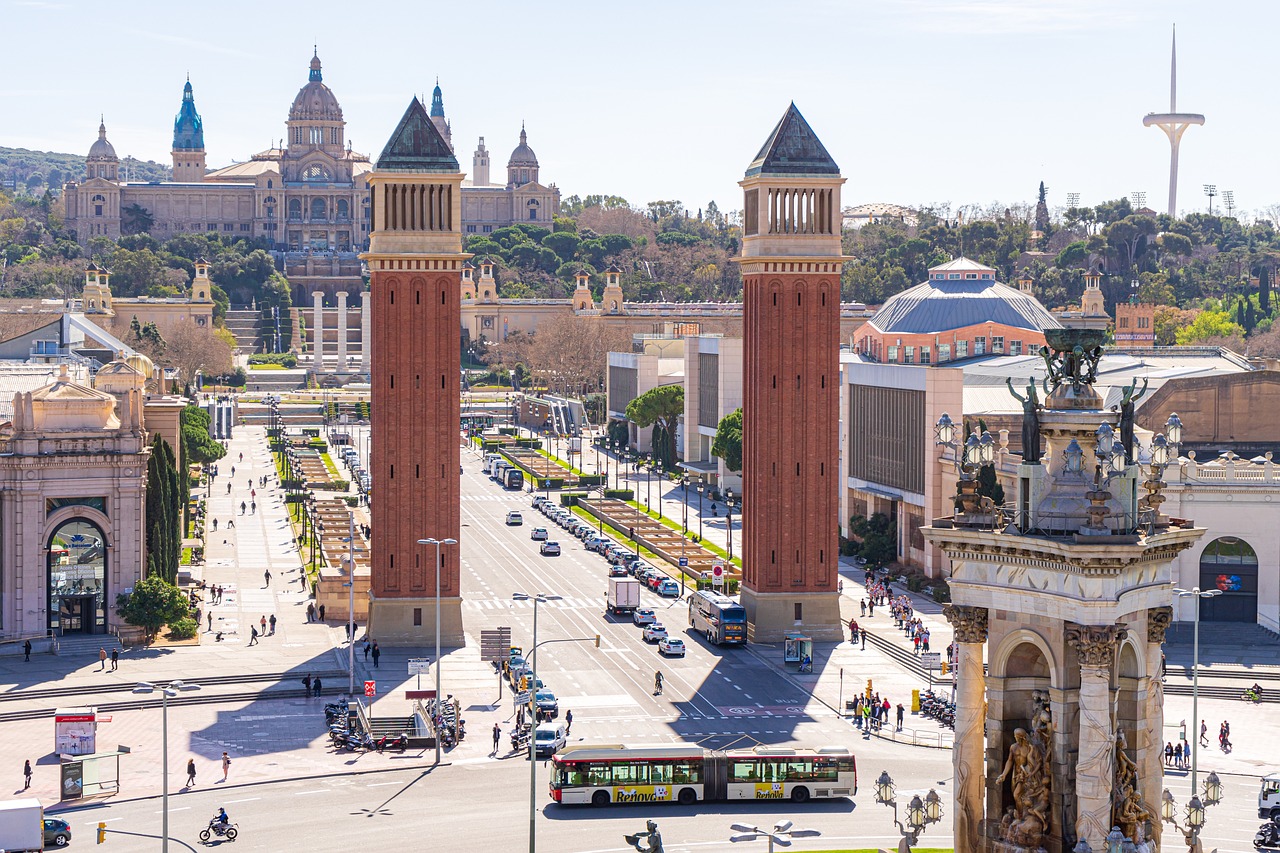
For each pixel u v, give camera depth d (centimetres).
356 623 19862
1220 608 18912
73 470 18425
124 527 18662
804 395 18800
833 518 18950
